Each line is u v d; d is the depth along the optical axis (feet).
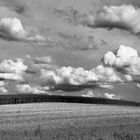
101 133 55.93
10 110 161.99
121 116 139.85
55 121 111.75
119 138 50.31
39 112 153.38
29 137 49.29
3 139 47.09
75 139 47.93
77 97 330.34
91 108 196.95
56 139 47.14
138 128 73.46
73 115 140.05
